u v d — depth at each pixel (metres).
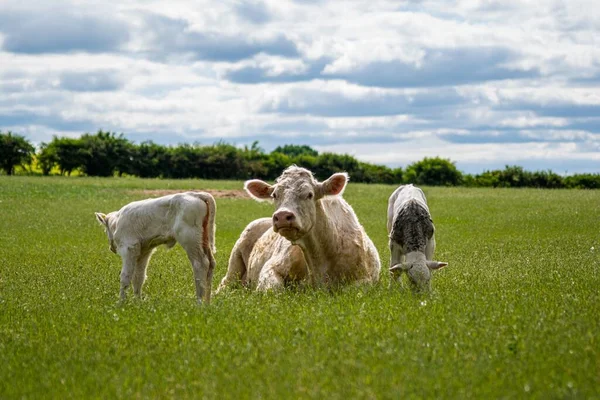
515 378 5.99
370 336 7.41
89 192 42.50
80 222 26.61
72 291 11.74
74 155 76.31
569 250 16.61
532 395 5.57
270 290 10.75
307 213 10.53
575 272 12.23
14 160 76.75
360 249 11.42
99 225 25.67
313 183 10.76
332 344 7.22
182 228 10.66
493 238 20.92
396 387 5.71
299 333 7.64
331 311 8.70
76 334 8.33
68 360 7.12
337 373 6.20
